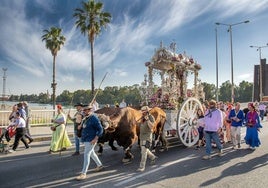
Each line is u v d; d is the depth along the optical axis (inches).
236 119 422.0
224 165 317.1
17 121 415.5
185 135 431.2
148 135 298.2
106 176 274.1
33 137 527.5
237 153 386.9
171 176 272.8
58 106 414.0
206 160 341.4
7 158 362.0
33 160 348.5
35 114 660.7
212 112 353.1
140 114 350.0
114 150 396.8
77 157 366.0
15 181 260.8
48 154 388.8
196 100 452.1
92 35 1309.1
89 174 281.7
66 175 279.9
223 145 454.3
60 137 407.2
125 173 284.0
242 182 255.6
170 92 462.6
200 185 246.2
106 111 335.6
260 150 410.0
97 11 1315.2
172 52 478.9
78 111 369.4
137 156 365.1
